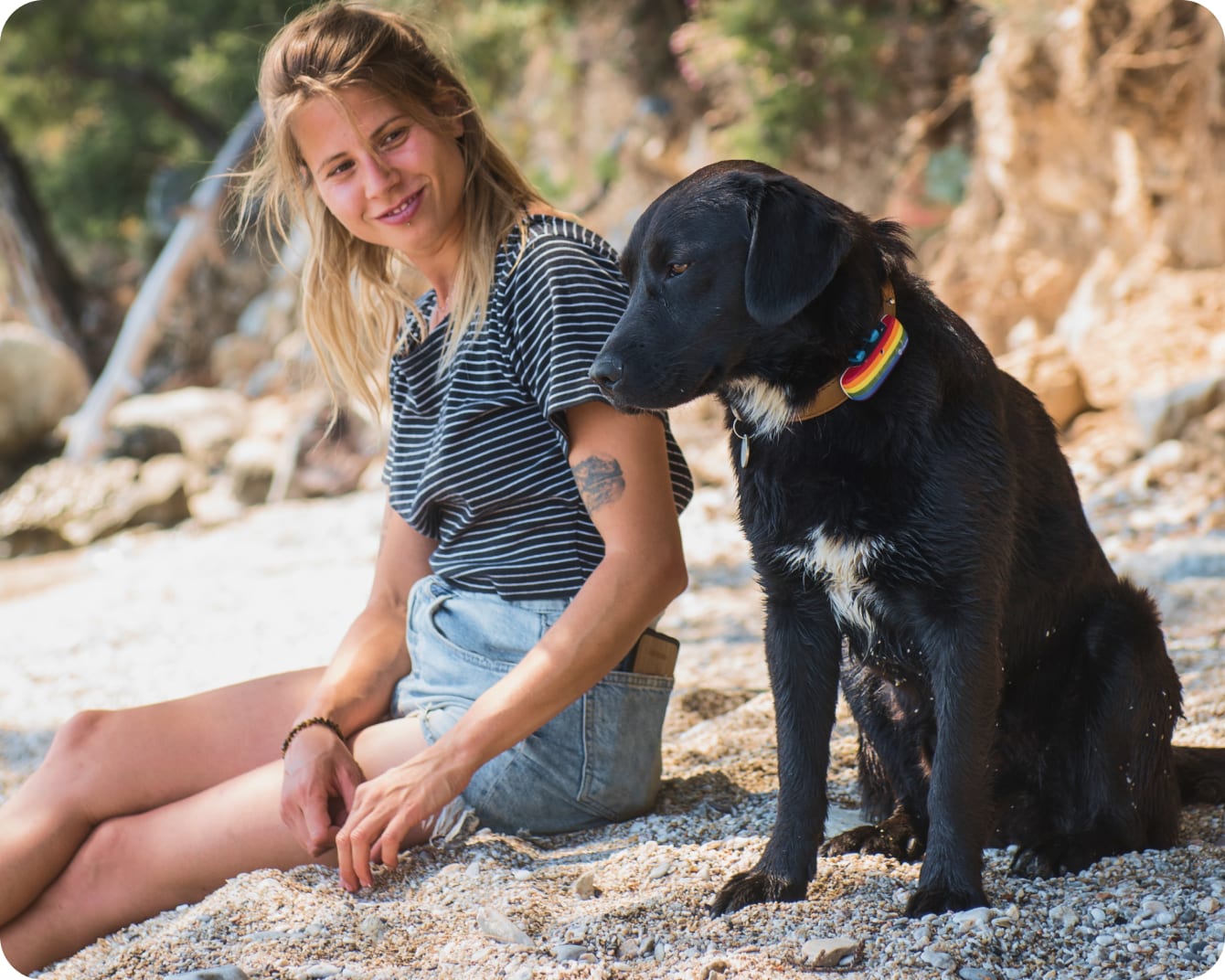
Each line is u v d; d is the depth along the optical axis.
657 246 2.53
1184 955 2.19
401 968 2.33
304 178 3.12
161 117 20.98
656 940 2.37
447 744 2.66
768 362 2.49
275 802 2.75
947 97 10.16
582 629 2.63
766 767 3.39
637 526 2.67
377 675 3.04
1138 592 2.80
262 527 9.99
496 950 2.36
